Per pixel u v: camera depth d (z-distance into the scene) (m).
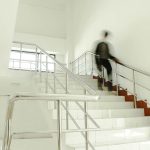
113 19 4.21
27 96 0.97
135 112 2.93
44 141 2.27
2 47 2.75
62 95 1.03
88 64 4.89
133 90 3.46
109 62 4.23
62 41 5.86
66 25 5.95
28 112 2.83
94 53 4.69
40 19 5.80
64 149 1.80
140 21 3.44
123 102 3.12
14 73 4.14
